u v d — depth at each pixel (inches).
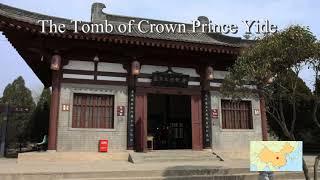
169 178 570.3
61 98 772.0
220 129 858.8
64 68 788.0
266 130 892.6
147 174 584.1
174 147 1127.6
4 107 1026.7
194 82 872.9
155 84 837.2
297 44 432.8
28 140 1544.0
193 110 859.4
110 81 808.3
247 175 606.2
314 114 480.7
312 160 832.3
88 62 804.6
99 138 777.6
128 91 815.1
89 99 794.8
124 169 595.5
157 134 1144.8
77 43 767.7
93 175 565.6
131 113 801.6
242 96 527.5
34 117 1550.2
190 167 634.8
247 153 822.5
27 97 2039.9
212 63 869.8
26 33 727.1
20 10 735.7
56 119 756.6
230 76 499.5
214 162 733.9
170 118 1159.0
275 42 440.5
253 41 649.6
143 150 797.2
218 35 1022.4
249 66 455.8
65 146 754.8
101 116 793.6
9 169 587.8
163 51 821.2
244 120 889.5
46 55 774.5
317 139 1227.9
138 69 809.5
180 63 868.6
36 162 700.0
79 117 778.8
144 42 772.0
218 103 871.7
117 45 788.6
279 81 460.8
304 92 594.9
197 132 851.4
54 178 550.6
